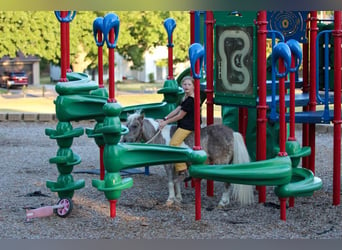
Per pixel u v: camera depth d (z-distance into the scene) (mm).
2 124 17375
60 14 8383
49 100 21984
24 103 21109
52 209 8266
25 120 17922
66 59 9078
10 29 20812
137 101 20562
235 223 7961
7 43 20828
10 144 14266
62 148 8469
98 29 9211
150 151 8016
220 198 9250
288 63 7926
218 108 20312
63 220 8133
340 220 8086
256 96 8523
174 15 21875
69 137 8391
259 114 8484
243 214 8359
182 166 8680
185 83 8672
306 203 8906
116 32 7785
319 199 9117
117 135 7852
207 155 8492
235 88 8711
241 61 8594
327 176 10656
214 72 8953
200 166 7898
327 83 8617
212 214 8375
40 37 21031
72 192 8609
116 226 7852
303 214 8328
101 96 9516
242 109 10086
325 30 9242
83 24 20984
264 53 8352
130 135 8727
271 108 8594
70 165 8453
